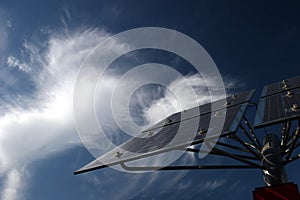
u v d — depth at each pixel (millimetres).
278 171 9727
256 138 11898
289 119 8758
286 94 12008
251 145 11508
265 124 9094
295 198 7848
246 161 10445
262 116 10195
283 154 10875
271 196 8141
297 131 9766
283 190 8094
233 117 10461
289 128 10438
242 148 11578
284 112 9492
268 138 11172
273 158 10102
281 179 9586
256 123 9617
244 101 12891
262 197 8242
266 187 8367
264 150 10641
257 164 10359
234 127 9258
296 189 7977
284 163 10422
